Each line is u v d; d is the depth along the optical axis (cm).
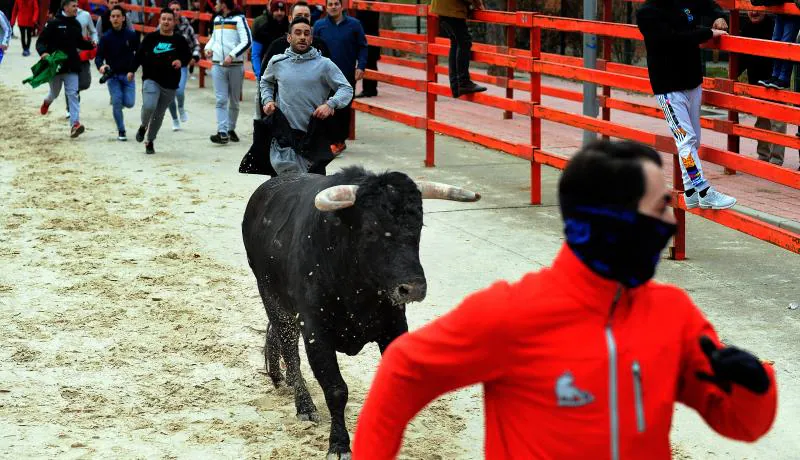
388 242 459
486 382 252
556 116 996
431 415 574
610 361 237
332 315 506
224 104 1434
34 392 605
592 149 243
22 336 700
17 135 1519
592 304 239
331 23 1352
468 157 1328
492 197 1098
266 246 561
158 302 776
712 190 807
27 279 832
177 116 1568
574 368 238
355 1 1354
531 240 926
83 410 581
